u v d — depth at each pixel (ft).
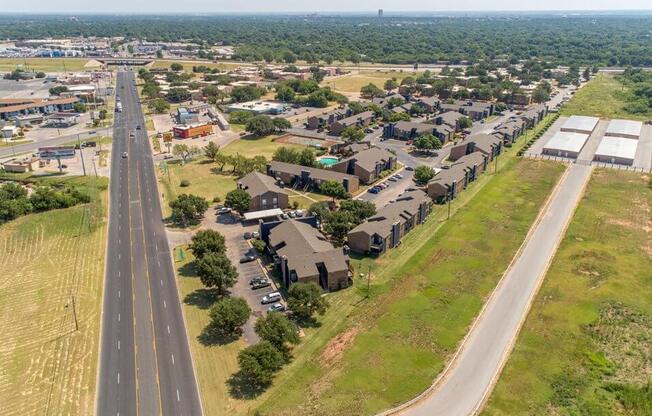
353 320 300.20
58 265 364.17
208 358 269.64
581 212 449.89
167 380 254.06
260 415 228.22
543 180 537.24
